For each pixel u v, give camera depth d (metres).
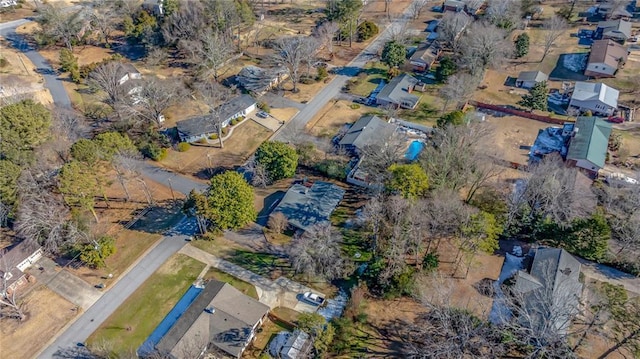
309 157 82.81
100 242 65.31
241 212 66.31
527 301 55.06
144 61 115.56
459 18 111.31
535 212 66.69
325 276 62.97
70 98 101.19
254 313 57.16
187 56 117.00
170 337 54.47
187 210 68.56
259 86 102.56
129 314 59.88
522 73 105.06
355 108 98.81
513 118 94.00
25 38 124.56
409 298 60.16
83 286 63.50
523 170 79.62
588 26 123.06
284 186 79.12
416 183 64.12
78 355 55.34
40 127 75.00
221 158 86.31
